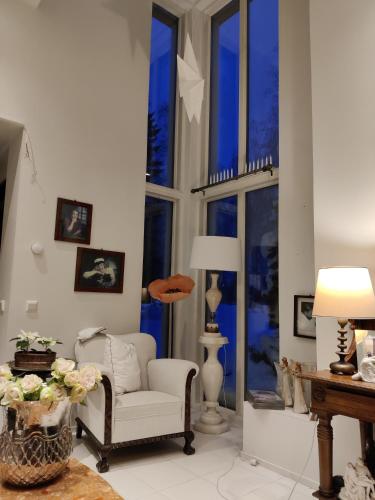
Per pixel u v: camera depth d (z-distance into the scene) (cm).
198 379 451
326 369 247
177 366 326
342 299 211
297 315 329
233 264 373
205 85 494
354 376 202
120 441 282
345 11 278
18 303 325
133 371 329
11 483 141
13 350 318
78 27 382
